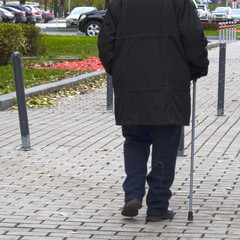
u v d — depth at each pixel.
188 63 5.45
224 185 7.04
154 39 5.32
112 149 9.03
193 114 5.78
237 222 5.70
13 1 82.25
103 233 5.43
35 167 8.00
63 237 5.35
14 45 20.31
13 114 12.22
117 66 5.43
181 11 5.34
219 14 66.12
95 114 12.28
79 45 29.78
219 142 9.45
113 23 5.49
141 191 5.60
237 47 33.44
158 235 5.37
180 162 8.18
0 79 16.83
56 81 16.95
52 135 10.12
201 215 5.93
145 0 5.37
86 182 7.25
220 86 11.80
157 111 5.29
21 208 6.25
